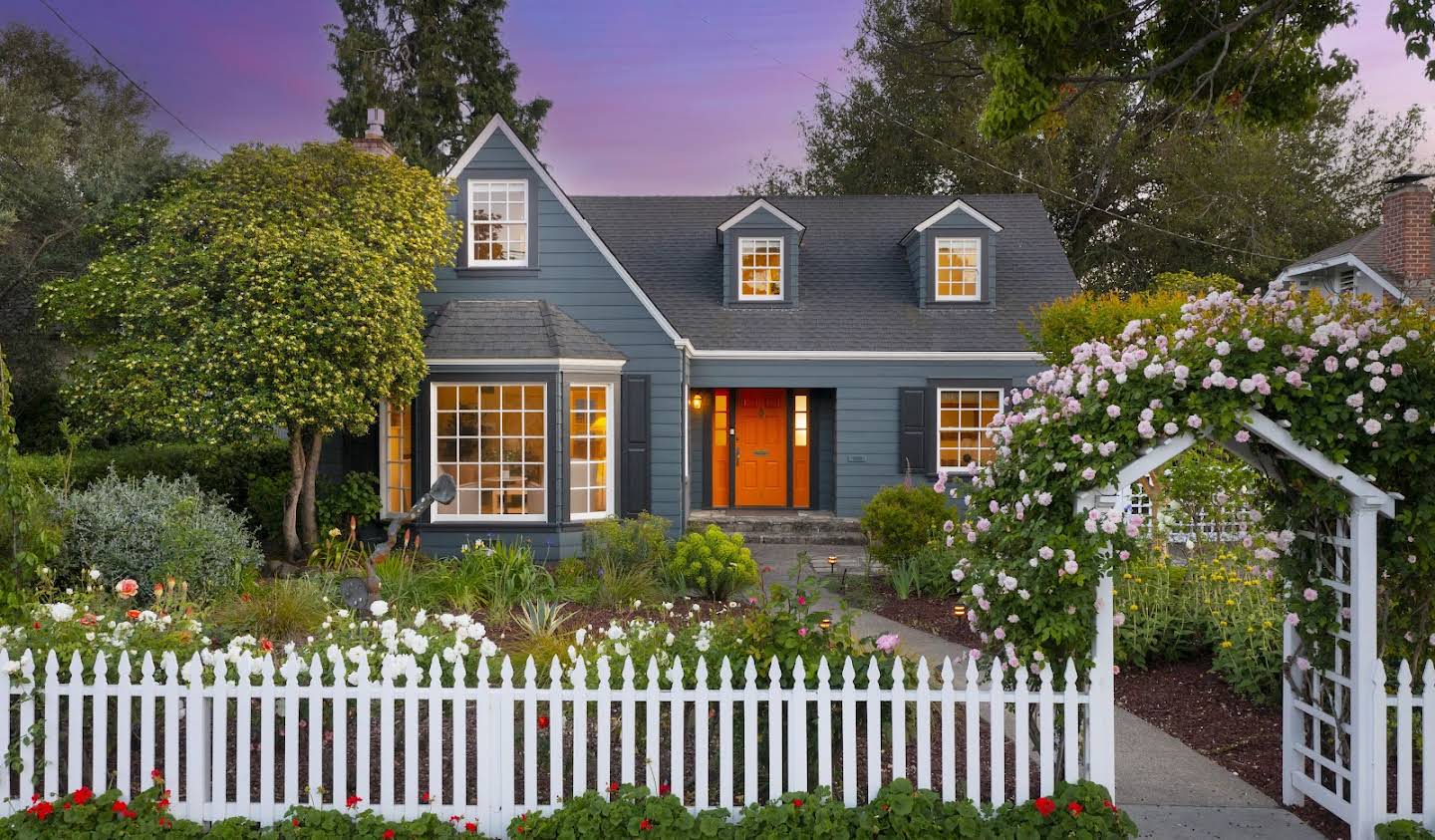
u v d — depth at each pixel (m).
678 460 13.81
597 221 18.55
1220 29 6.60
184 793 4.66
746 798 4.43
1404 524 4.55
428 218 11.73
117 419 10.62
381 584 9.13
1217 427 4.38
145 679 4.50
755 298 16.59
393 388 11.60
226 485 13.71
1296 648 5.11
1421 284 16.91
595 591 9.62
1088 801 4.30
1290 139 25.84
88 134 22.09
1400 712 4.46
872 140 28.12
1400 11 6.01
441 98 28.45
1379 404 4.36
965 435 15.92
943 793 4.41
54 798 4.52
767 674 4.71
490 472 12.60
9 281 17.91
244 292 10.05
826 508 16.94
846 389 15.87
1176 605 7.95
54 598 7.57
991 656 5.02
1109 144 7.45
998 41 7.23
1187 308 4.86
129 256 10.86
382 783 4.48
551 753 4.49
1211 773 5.54
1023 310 16.52
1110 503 4.46
